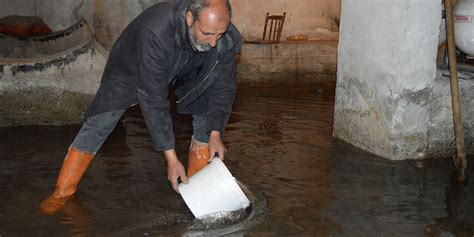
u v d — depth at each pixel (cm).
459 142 423
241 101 723
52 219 337
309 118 629
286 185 405
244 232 319
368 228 331
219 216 338
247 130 566
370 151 496
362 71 496
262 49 880
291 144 518
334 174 432
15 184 398
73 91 577
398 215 353
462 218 351
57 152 480
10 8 825
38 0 839
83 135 365
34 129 559
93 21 872
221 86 345
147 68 299
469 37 474
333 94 793
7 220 334
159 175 424
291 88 839
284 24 1013
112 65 346
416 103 465
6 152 476
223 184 339
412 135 471
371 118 489
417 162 469
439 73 486
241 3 966
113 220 337
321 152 493
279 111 664
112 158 462
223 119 357
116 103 349
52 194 378
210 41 287
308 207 362
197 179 343
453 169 452
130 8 885
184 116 628
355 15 499
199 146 390
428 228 334
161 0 887
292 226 330
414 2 441
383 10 462
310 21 1030
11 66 557
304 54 908
